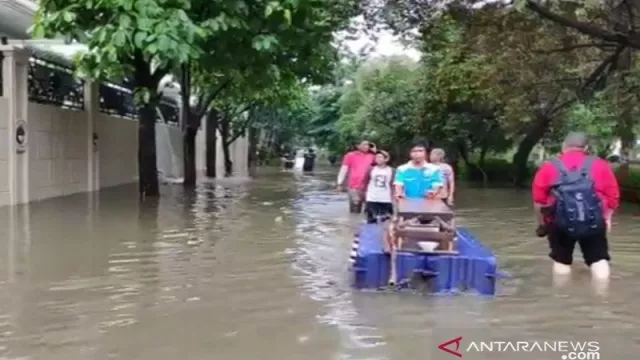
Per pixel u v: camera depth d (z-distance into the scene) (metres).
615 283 7.80
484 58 20.47
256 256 9.32
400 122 32.25
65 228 11.77
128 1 12.93
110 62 13.23
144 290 7.21
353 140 43.41
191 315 6.27
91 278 7.74
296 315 6.30
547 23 17.30
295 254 9.52
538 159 38.84
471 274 7.24
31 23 17.27
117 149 22.61
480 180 30.61
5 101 14.90
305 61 16.45
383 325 6.01
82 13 13.66
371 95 35.66
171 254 9.37
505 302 6.89
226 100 26.78
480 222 13.90
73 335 5.62
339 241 10.77
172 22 12.89
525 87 21.19
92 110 19.83
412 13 17.77
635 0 14.77
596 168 7.80
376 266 7.36
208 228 12.13
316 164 57.72
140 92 16.34
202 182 26.55
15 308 6.44
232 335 5.66
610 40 15.84
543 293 7.28
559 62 19.86
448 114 28.36
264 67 15.60
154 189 18.00
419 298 7.01
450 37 20.70
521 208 17.03
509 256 9.62
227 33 14.52
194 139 23.95
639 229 12.93
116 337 5.58
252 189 22.78
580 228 7.69
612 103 21.77
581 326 6.07
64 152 18.11
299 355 5.17
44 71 17.09
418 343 5.51
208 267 8.49
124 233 11.30
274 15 14.40
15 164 15.32
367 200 12.19
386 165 12.18
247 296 7.00
